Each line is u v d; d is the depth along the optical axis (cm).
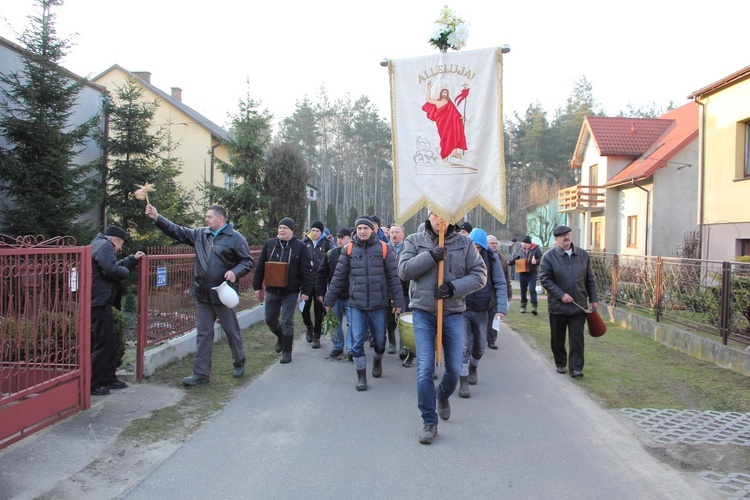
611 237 2552
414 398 592
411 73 505
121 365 659
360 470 399
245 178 1850
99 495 353
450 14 498
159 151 1557
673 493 366
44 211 983
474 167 493
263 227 1898
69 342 484
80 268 493
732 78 1394
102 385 565
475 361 658
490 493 364
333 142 5966
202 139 2342
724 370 721
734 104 1420
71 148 1090
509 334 1035
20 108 1017
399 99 507
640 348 881
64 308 479
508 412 545
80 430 459
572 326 692
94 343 564
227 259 623
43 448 417
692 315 873
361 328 629
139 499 349
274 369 716
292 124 5466
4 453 403
